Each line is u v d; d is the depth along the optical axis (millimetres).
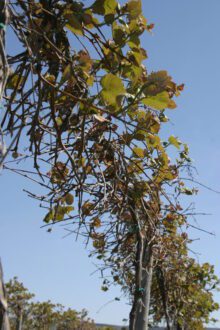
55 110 3838
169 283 8453
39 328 24312
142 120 4277
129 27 3711
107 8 3652
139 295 5414
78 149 4199
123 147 4414
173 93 4238
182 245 7066
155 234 5824
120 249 6051
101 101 3459
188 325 11227
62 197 4738
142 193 5043
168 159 5020
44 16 3697
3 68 2830
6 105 3771
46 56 3852
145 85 3420
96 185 4504
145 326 6414
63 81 3406
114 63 3805
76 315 27156
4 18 2908
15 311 21641
